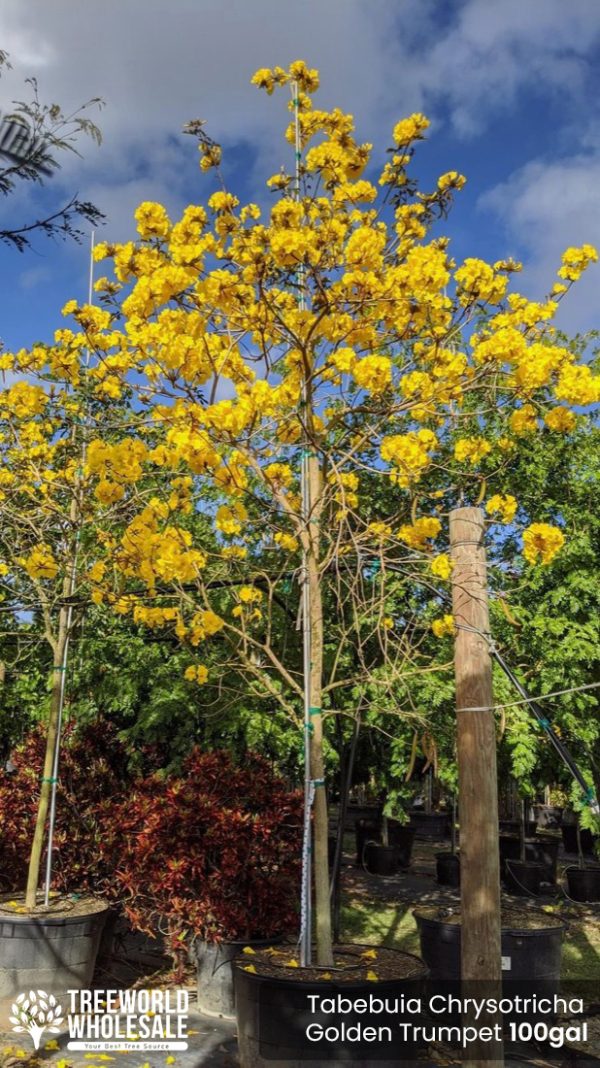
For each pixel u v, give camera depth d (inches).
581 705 205.2
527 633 213.5
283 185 134.9
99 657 233.5
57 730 185.8
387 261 130.1
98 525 188.1
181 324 122.2
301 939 135.7
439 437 207.3
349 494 149.5
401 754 202.1
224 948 170.1
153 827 176.2
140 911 188.4
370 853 396.8
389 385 134.1
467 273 120.3
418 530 129.8
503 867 351.6
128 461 134.2
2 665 226.4
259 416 135.8
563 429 125.0
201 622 150.9
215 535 200.5
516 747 198.5
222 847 175.5
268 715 213.9
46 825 197.0
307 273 123.6
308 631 141.6
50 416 184.4
